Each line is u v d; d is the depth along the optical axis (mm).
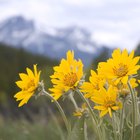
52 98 2936
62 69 2945
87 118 2977
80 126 2936
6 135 8016
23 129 7773
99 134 2785
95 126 2877
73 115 3076
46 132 7254
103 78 2807
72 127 3076
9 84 61406
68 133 2896
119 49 2811
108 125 2852
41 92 2973
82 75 2918
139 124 2650
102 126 2850
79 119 2949
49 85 8203
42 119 8852
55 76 2947
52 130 6547
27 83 3016
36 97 2975
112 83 2812
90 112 2793
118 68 2713
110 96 2711
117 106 2682
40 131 7461
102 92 2730
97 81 2891
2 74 71312
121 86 2783
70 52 2988
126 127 2723
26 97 2980
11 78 67375
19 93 3018
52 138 6508
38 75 3016
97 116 2982
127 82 2641
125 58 2758
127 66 2719
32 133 7629
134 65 2711
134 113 2596
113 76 2715
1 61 84812
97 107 2713
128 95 2668
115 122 2773
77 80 2898
